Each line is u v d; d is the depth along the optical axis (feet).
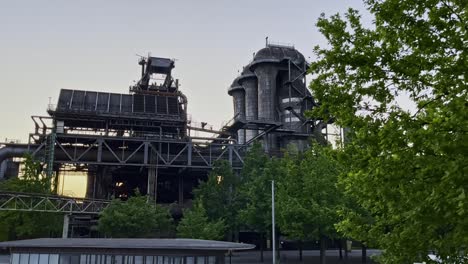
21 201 180.04
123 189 342.23
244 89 414.62
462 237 29.40
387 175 31.89
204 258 100.73
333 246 297.33
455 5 31.91
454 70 30.73
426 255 34.60
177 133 302.66
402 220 36.78
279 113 372.58
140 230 201.46
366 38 34.81
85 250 102.94
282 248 292.61
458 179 25.59
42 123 273.33
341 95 36.11
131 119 288.30
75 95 292.40
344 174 42.83
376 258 40.34
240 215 198.29
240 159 289.94
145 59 355.36
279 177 188.03
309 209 150.61
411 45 33.76
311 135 296.10
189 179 346.33
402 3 33.17
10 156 261.44
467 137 26.17
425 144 29.53
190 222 190.39
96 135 270.26
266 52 382.83
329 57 35.37
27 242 108.58
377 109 35.19
